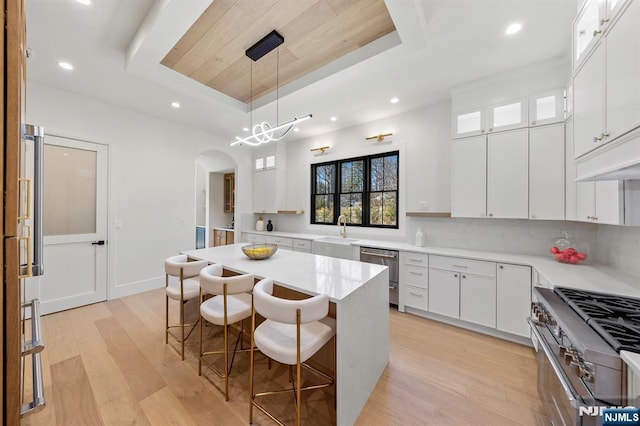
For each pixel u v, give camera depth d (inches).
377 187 161.5
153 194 155.1
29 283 113.7
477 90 109.7
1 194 34.5
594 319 43.7
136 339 97.0
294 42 90.5
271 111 142.9
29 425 58.5
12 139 35.0
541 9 69.5
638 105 39.6
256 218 226.2
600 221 70.9
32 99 112.0
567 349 41.3
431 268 116.3
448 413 63.6
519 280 94.6
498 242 116.6
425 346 94.5
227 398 67.1
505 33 79.4
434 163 135.5
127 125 142.9
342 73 100.9
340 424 55.9
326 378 74.7
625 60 42.9
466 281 106.7
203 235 278.8
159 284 157.6
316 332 62.1
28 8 70.7
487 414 63.2
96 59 96.1
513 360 85.6
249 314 74.9
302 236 178.9
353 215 172.6
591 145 54.1
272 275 73.7
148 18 73.9
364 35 87.2
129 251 145.4
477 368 81.4
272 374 78.0
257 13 77.1
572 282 67.5
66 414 61.9
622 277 72.6
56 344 92.9
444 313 112.3
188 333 101.6
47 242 118.2
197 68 107.9
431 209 136.4
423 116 138.8
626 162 43.0
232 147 205.3
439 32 79.2
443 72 102.3
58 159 120.9
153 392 69.8
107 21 77.4
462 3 68.2
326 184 188.4
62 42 86.4
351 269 80.9
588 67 55.7
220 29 83.9
